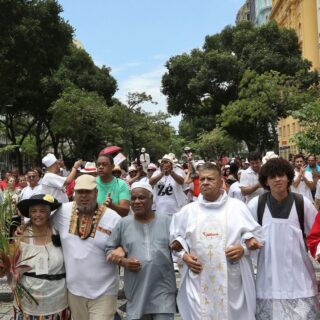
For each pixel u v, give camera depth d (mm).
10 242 4098
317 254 3820
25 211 4312
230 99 40281
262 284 4055
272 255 4012
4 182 11852
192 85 38938
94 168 6492
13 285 4023
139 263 4148
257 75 32562
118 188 5898
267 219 4082
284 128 50188
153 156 57312
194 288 3992
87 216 4359
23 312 4188
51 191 5812
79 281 4281
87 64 46750
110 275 4379
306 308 3936
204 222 3988
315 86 33406
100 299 4328
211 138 56594
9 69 24078
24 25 24141
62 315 4301
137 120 46750
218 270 3889
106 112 37875
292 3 52188
